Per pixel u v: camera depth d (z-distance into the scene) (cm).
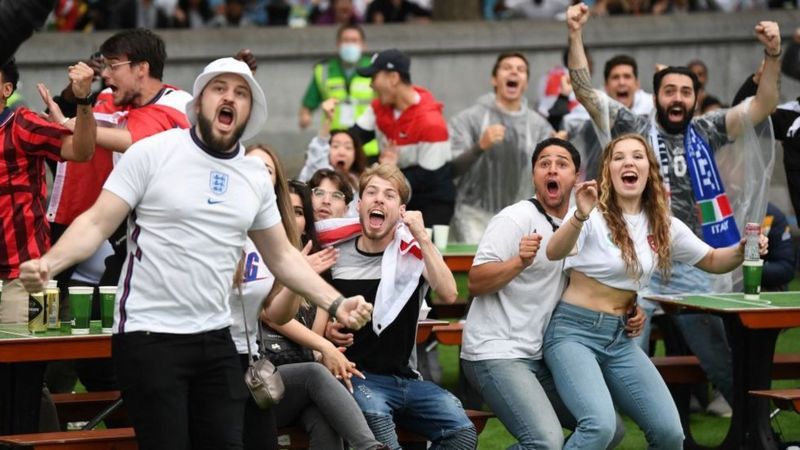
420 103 2488
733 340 1872
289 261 1377
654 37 4234
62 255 1267
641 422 1670
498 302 1692
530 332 1686
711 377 1947
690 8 4606
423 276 1652
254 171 1345
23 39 1327
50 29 4241
